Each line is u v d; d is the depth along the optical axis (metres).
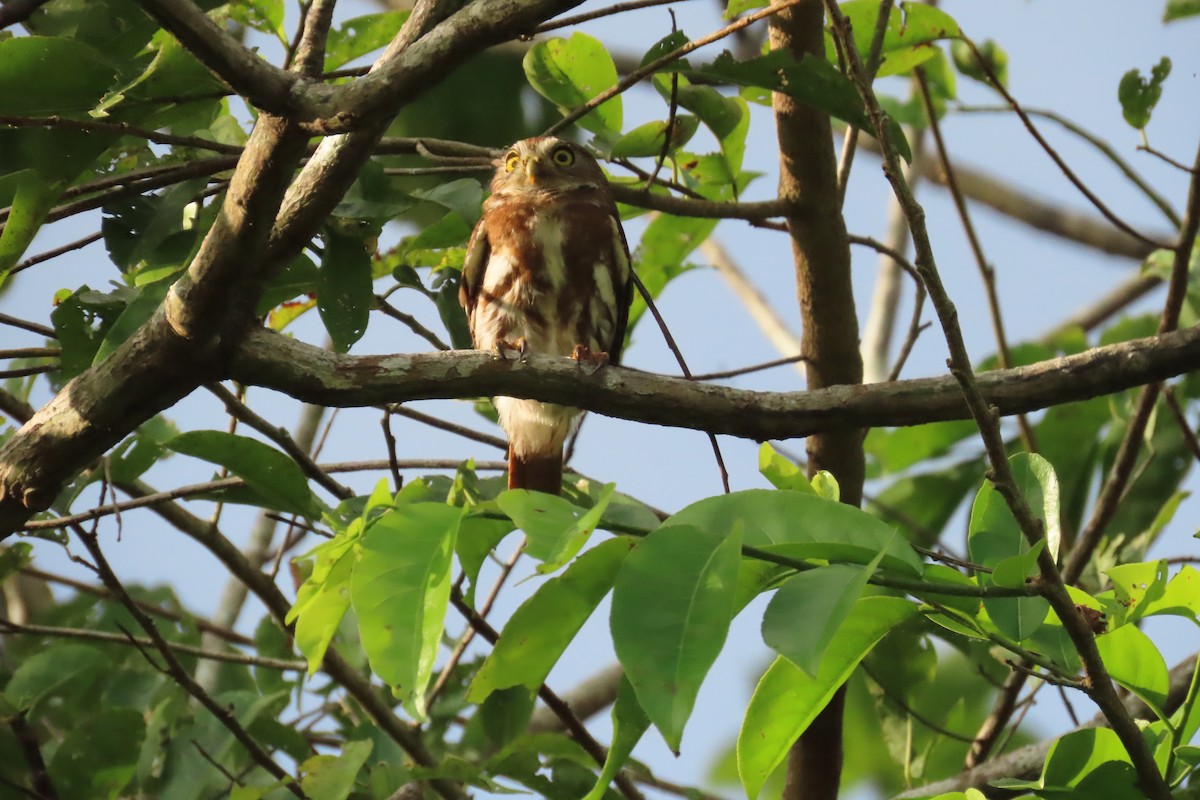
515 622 5.54
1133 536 12.31
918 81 11.88
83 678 10.78
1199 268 12.10
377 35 9.68
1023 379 7.77
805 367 11.18
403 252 10.55
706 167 11.09
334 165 6.95
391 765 9.83
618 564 5.50
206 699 9.27
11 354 8.98
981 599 6.12
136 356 7.36
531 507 5.27
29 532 8.93
